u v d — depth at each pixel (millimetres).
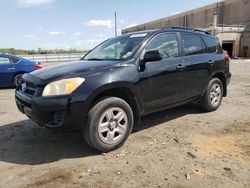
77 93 3637
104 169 3500
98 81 3801
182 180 3201
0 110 6770
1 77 10219
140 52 4445
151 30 4945
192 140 4445
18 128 5195
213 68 5895
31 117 3914
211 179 3213
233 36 40125
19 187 3115
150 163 3637
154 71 4516
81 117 3699
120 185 3119
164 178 3250
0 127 5277
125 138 4184
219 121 5465
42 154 3996
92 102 3877
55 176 3348
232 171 3395
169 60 4875
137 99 4305
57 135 4762
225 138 4520
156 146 4207
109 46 5137
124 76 4078
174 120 5547
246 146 4168
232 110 6332
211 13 61500
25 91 4125
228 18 56781
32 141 4512
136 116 4457
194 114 5977
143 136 4648
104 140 3918
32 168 3566
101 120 3863
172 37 5133
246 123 5316
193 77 5371
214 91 6125
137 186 3092
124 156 3869
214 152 3961
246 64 23266
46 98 3629
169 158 3777
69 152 4051
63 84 3645
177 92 5043
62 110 3609
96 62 4402
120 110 4078
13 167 3600
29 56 32375
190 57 5352
